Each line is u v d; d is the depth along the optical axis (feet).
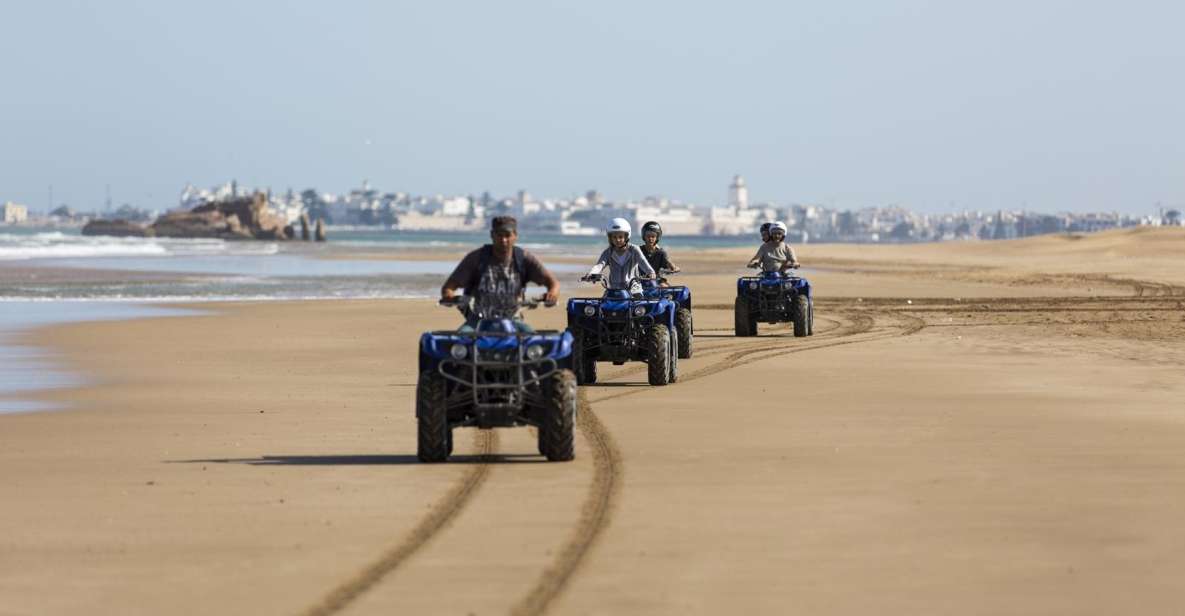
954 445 92.94
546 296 89.81
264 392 130.52
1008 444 93.40
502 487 77.00
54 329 210.18
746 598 52.95
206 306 270.67
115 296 311.27
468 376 86.58
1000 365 155.22
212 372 149.79
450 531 65.16
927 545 61.82
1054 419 107.14
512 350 85.92
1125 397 123.03
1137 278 408.05
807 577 56.08
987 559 59.21
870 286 368.68
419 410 85.66
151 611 51.62
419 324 224.33
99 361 162.09
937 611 51.19
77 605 52.49
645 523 66.80
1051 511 69.51
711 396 124.36
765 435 98.32
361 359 165.99
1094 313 256.11
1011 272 466.29
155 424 107.04
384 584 55.31
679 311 162.61
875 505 71.15
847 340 194.70
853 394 125.59
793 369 150.61
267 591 54.34
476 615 50.78
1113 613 51.03
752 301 201.36
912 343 188.65
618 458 87.56
